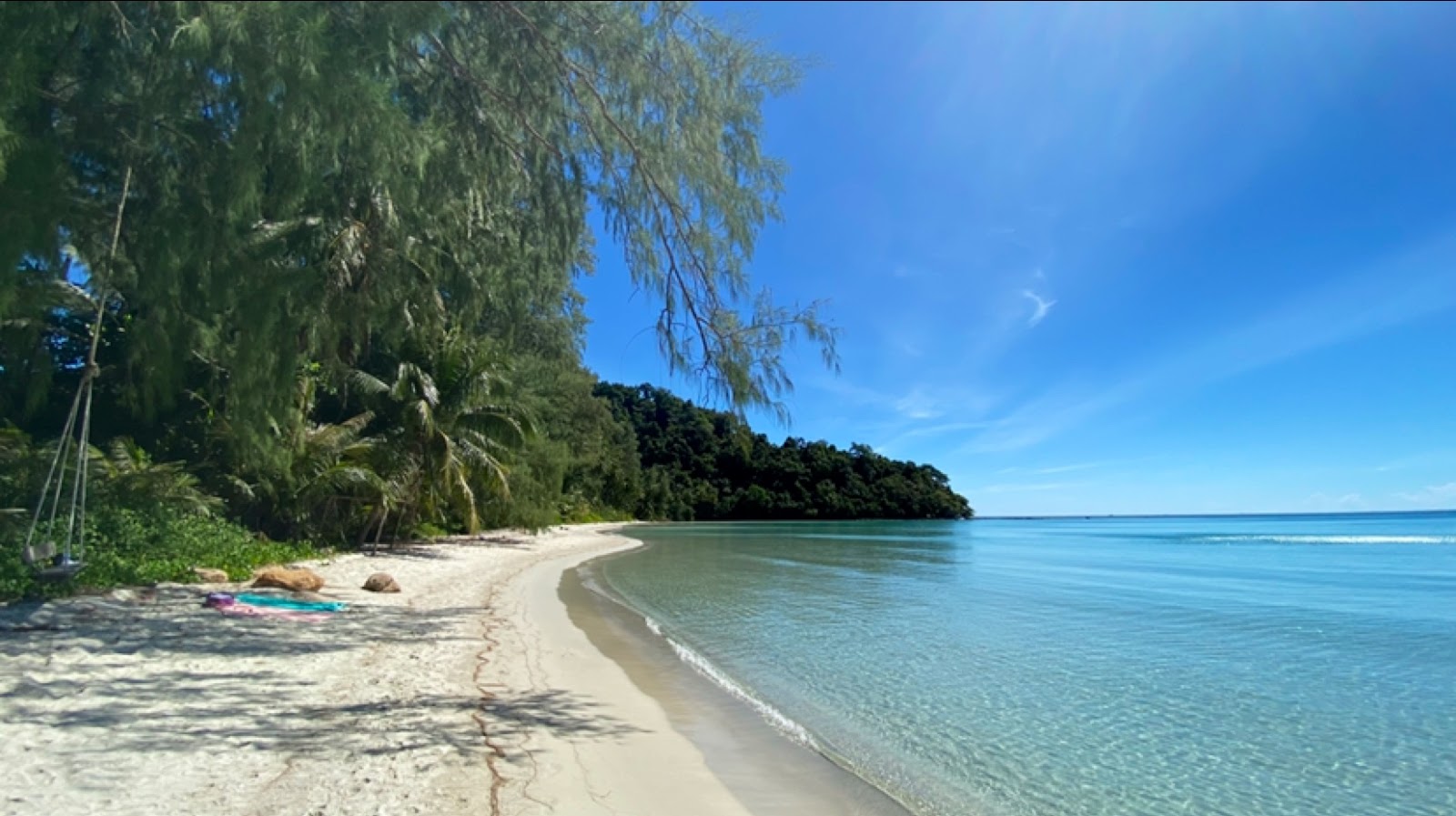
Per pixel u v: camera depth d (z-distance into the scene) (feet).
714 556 106.11
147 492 44.11
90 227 27.76
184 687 21.71
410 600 44.19
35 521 28.63
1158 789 19.47
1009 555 116.57
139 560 40.19
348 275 29.81
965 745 22.59
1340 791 19.53
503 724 20.62
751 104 21.45
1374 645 39.75
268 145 22.03
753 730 22.71
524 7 19.29
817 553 114.73
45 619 28.45
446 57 21.13
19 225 19.98
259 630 30.73
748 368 21.85
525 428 84.02
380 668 26.08
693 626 43.68
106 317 43.65
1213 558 113.09
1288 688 30.25
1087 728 24.59
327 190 27.58
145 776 15.14
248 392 26.32
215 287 24.64
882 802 17.69
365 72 19.97
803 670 32.17
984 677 31.55
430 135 22.35
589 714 22.67
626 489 246.27
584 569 79.61
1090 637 41.52
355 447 64.80
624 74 20.21
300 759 16.74
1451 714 26.63
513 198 25.59
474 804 14.93
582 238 25.23
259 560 50.29
